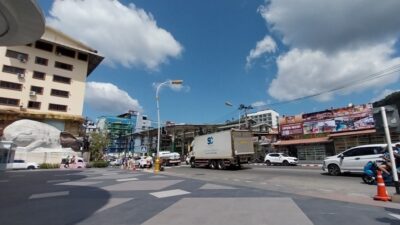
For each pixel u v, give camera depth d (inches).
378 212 259.1
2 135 1455.5
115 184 496.1
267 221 228.5
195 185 463.2
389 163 469.7
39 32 464.4
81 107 1796.3
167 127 2160.4
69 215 257.1
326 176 652.7
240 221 229.3
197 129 2246.6
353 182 526.3
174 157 1567.4
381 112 360.5
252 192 382.3
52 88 1702.8
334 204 296.4
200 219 237.0
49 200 339.9
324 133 1355.8
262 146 1788.9
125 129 3636.8
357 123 1220.5
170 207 286.8
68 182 550.0
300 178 628.4
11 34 466.6
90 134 2114.9
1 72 1531.7
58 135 1617.9
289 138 1520.7
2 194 396.2
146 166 1440.7
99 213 263.7
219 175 759.7
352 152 631.8
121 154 3075.8
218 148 1083.9
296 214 251.0
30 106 1603.1
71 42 1835.6
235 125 2004.2
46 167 1337.4
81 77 1843.0
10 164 1200.8
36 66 1663.4
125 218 243.0
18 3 389.1
